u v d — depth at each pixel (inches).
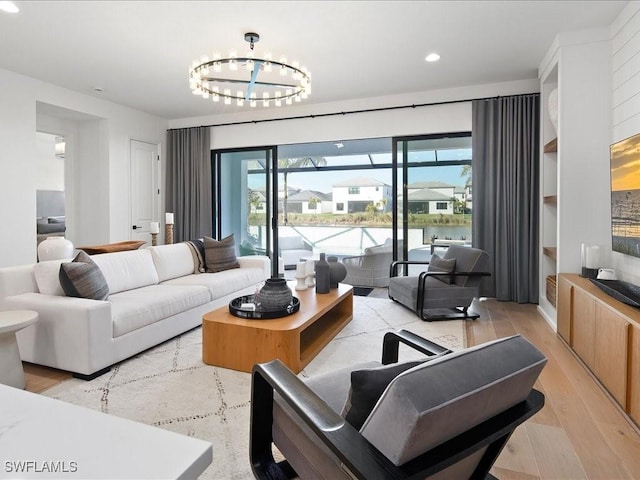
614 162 109.7
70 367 98.0
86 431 26.4
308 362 107.5
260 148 235.0
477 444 37.5
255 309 110.2
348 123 211.5
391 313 162.4
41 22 126.0
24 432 26.2
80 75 173.0
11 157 167.8
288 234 322.0
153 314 116.5
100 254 138.7
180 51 147.9
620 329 83.1
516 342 44.2
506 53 150.1
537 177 175.8
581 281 119.0
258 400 54.7
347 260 236.8
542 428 77.6
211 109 229.5
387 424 34.6
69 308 97.5
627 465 66.3
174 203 249.9
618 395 84.2
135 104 219.0
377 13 119.7
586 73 129.9
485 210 185.8
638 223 96.7
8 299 105.8
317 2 113.6
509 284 181.8
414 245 205.8
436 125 194.5
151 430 26.6
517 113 177.0
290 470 54.8
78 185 221.3
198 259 176.6
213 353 105.7
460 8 117.1
